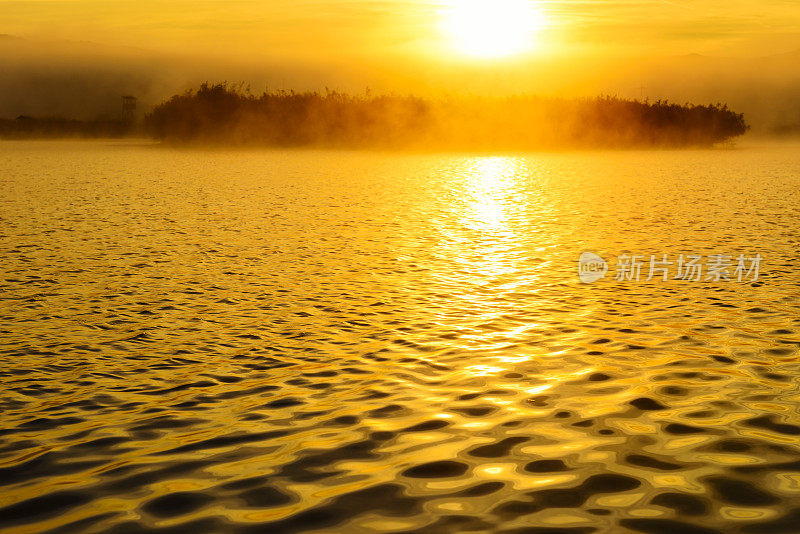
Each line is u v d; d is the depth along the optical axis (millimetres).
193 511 3430
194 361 5590
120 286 7859
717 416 4504
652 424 4387
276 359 5641
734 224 11930
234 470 3846
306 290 7746
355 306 7133
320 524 3303
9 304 7137
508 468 3832
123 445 4164
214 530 3264
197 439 4230
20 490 3654
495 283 8094
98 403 4785
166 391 4988
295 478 3746
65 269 8641
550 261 9227
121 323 6562
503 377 5223
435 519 3332
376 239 10688
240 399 4848
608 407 4660
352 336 6215
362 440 4199
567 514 3367
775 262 9039
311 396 4891
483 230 11492
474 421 4453
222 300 7340
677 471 3783
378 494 3568
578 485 3643
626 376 5219
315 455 4008
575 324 6547
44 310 6949
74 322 6582
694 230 11414
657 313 6871
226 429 4371
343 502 3496
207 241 10445
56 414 4609
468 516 3355
